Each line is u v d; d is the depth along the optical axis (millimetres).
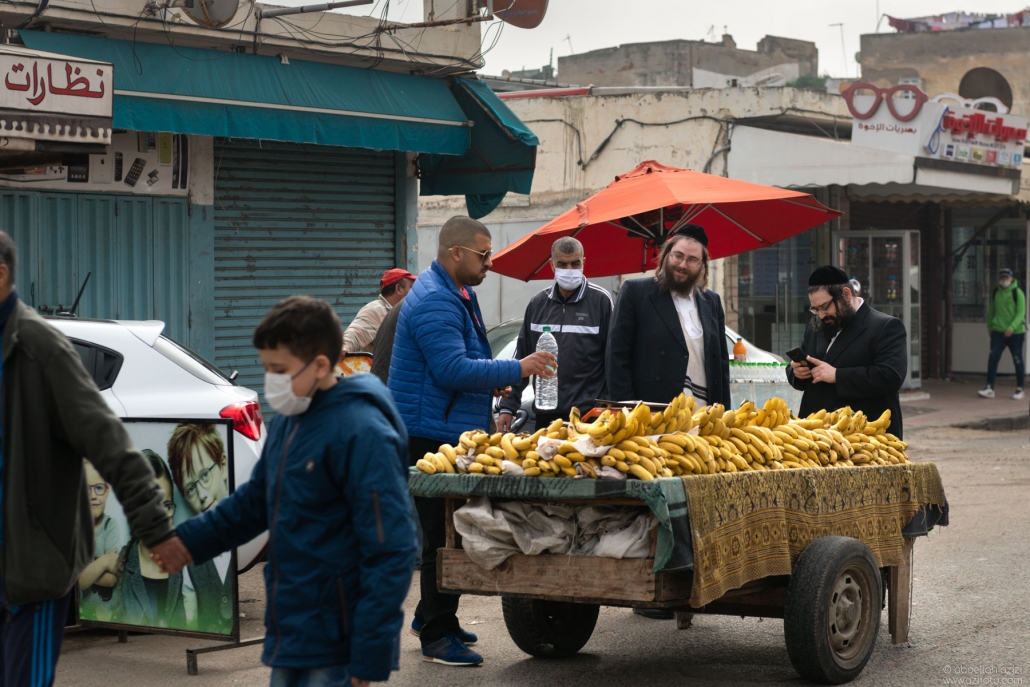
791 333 18453
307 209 11453
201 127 9641
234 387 6574
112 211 9977
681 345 6152
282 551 3082
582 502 4859
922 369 22938
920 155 15500
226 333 10836
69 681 5375
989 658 5734
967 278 23484
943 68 35031
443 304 5516
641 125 17156
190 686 5297
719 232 9117
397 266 12273
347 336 7871
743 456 5168
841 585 5254
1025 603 6852
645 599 4633
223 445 5578
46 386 3334
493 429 7996
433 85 11711
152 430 5707
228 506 3309
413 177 12312
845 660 5277
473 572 5059
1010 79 34406
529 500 4961
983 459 13359
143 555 5711
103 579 5797
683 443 4789
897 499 5875
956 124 15891
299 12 10250
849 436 5926
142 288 10180
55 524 3373
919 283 19344
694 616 6836
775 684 5340
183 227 10438
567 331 6723
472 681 5387
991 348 19688
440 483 5035
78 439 3311
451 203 18578
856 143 16203
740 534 4859
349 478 3020
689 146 16844
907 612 6051
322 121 10469
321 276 11617
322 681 3045
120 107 9156
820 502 5352
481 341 5773
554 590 4859
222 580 5527
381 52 11102
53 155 8805
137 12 9539
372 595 2969
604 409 5453
